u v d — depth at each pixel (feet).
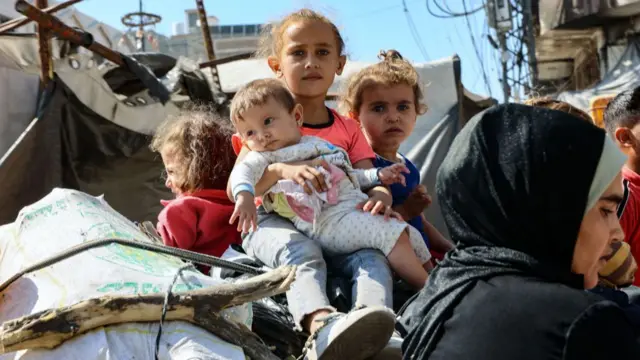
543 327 4.77
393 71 9.99
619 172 5.01
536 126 5.01
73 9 33.14
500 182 5.08
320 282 7.39
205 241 9.04
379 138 10.02
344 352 6.57
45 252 6.64
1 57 19.11
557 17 58.95
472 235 5.37
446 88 24.71
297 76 9.05
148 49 59.77
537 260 5.08
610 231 5.18
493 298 5.05
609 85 49.32
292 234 7.91
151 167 20.16
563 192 4.89
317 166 8.05
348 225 7.93
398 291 8.15
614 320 4.75
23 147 18.02
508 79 51.88
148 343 5.65
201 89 21.76
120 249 6.60
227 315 6.21
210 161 9.34
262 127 8.07
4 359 5.80
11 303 6.29
